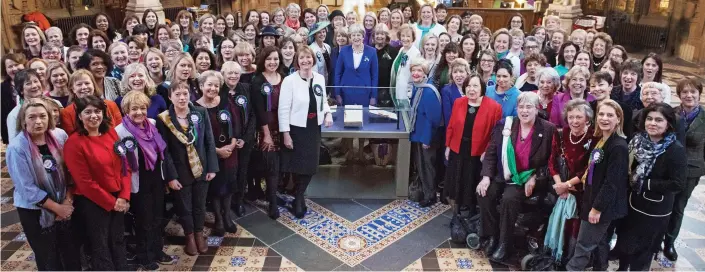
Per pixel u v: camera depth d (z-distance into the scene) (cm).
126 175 366
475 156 452
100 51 434
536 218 415
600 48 605
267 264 431
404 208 532
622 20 1436
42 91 395
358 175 605
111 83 444
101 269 370
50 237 356
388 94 564
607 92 416
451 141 464
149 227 405
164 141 391
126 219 442
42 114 329
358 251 452
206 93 416
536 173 404
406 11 850
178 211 425
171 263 427
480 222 441
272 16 790
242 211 514
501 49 604
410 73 548
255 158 502
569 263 384
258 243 463
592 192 358
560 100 441
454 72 477
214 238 469
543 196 408
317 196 554
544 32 694
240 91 454
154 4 1127
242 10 1536
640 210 362
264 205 534
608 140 352
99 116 343
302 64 465
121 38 716
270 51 461
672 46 1293
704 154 417
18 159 329
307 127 482
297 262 434
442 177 545
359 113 546
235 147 450
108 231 372
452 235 464
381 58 620
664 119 342
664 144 346
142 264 416
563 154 383
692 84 400
